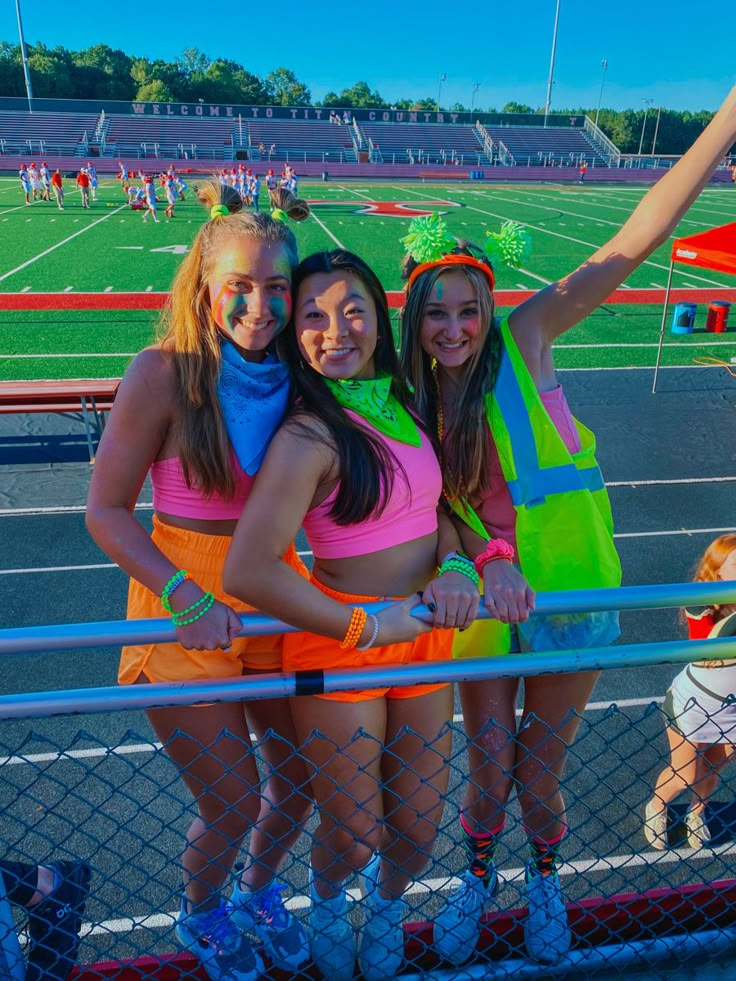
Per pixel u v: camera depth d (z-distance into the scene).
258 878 2.19
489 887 2.33
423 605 1.58
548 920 2.05
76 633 1.43
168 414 1.65
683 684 2.85
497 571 1.69
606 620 2.11
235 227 1.54
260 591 1.45
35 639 1.40
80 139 58.03
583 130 66.50
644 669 4.41
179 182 31.61
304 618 1.48
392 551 1.71
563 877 2.89
